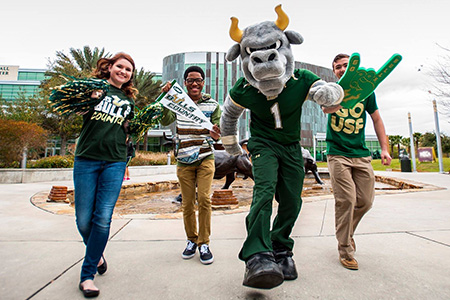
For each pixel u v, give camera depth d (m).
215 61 43.16
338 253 2.21
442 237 2.61
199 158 2.22
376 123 2.26
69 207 4.32
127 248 2.41
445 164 18.61
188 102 2.30
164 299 1.52
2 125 9.33
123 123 1.92
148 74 24.86
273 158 1.77
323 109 1.83
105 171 1.78
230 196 4.79
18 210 4.05
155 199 6.41
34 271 1.90
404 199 4.87
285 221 1.83
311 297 1.51
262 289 1.46
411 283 1.67
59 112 1.81
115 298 1.54
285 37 1.66
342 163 2.07
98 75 2.05
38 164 10.66
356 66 1.64
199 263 2.06
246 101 1.80
